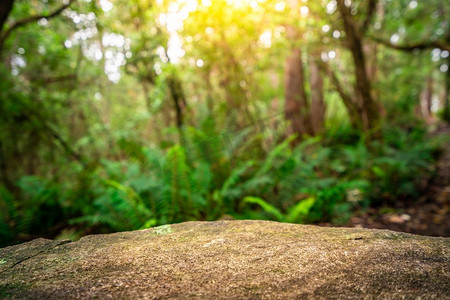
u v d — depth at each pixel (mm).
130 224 3420
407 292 869
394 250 1119
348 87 10164
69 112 8508
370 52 11891
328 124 11773
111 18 6125
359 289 890
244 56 7199
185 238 1321
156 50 6207
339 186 3910
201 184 3959
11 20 6293
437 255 1077
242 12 5586
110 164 5062
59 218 4617
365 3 6461
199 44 6219
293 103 8531
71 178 7012
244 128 6695
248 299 853
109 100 11344
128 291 896
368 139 6602
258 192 4375
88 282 948
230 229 1427
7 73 6035
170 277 975
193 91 8211
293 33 6828
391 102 14211
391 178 5203
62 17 5594
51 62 6598
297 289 898
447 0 9570
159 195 3721
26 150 7312
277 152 4715
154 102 6883
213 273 997
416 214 4344
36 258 1145
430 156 6359
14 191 6594
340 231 1357
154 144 8781
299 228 1412
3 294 886
